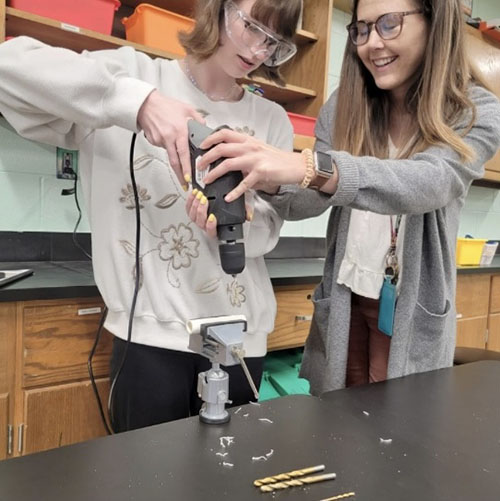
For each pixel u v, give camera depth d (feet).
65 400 4.31
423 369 3.46
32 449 4.18
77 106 2.63
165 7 6.11
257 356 3.47
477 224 10.76
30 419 4.14
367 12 3.31
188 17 5.71
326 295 3.96
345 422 2.17
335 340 3.69
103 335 4.46
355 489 1.63
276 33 2.96
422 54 3.33
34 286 4.06
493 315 8.46
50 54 2.73
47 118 2.93
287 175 2.46
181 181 2.63
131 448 1.83
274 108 3.70
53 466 1.68
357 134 3.75
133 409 3.17
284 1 2.88
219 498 1.53
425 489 1.66
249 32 2.88
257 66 3.23
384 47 3.28
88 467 1.68
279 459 1.80
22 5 4.79
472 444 2.04
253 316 3.44
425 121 3.18
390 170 2.63
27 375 4.11
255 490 1.59
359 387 2.70
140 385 3.14
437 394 2.62
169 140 2.54
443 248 3.42
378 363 3.79
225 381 2.12
